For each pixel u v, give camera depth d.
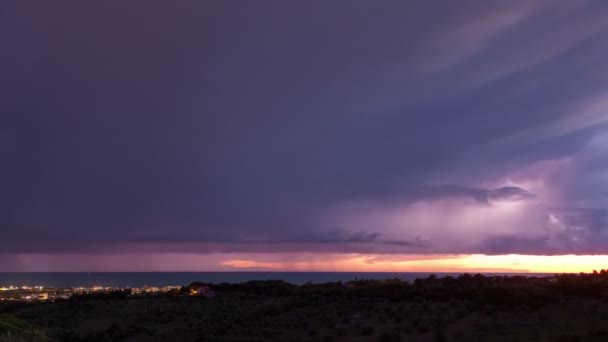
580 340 28.55
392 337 33.62
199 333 43.53
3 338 22.33
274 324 43.47
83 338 43.28
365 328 37.22
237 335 40.69
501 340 31.06
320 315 45.41
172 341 41.88
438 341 32.22
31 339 24.34
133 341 43.44
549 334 31.47
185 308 59.88
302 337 37.59
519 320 36.56
